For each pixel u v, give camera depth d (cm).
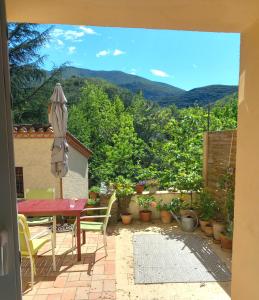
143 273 337
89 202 536
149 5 143
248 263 178
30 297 285
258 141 166
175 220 560
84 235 429
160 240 451
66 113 472
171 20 163
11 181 111
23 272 339
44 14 152
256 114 167
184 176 541
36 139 561
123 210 561
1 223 108
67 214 363
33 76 1342
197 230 502
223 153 475
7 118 110
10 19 158
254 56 168
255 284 170
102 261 369
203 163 553
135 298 285
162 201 564
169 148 588
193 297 286
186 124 596
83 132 1358
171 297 287
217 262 369
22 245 298
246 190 180
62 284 311
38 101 1355
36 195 488
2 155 107
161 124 1545
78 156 676
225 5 144
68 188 626
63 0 137
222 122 627
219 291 298
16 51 1278
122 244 434
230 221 414
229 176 439
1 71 107
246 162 180
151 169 609
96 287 305
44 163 565
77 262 365
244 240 183
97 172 941
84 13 151
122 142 781
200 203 513
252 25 169
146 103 1816
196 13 153
